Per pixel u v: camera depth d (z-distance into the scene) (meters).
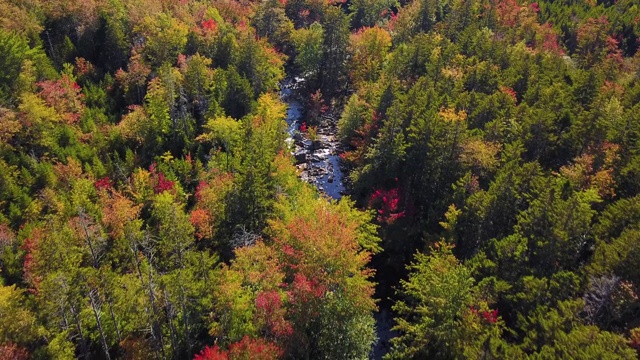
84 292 40.09
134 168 66.44
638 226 41.88
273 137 72.12
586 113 62.03
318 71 108.25
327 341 39.38
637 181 50.56
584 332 33.00
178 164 67.56
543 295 40.03
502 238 48.00
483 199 50.59
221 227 54.72
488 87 77.12
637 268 38.19
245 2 128.38
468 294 40.62
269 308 37.16
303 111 99.69
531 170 52.78
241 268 42.72
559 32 108.31
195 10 106.69
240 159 65.62
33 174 60.88
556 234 43.41
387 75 86.75
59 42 88.25
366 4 128.38
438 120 61.00
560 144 61.94
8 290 39.75
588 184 52.38
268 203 54.94
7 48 67.56
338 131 88.62
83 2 89.12
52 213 56.12
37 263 42.91
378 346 50.03
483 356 34.88
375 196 62.50
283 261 43.62
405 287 49.28
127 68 86.94
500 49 87.06
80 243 48.84
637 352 32.47
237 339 37.03
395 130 66.31
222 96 81.38
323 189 74.38
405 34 110.69
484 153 57.31
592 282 38.78
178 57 87.50
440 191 60.94
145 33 90.00
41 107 65.44
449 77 79.19
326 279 39.72
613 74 84.06
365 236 51.75
